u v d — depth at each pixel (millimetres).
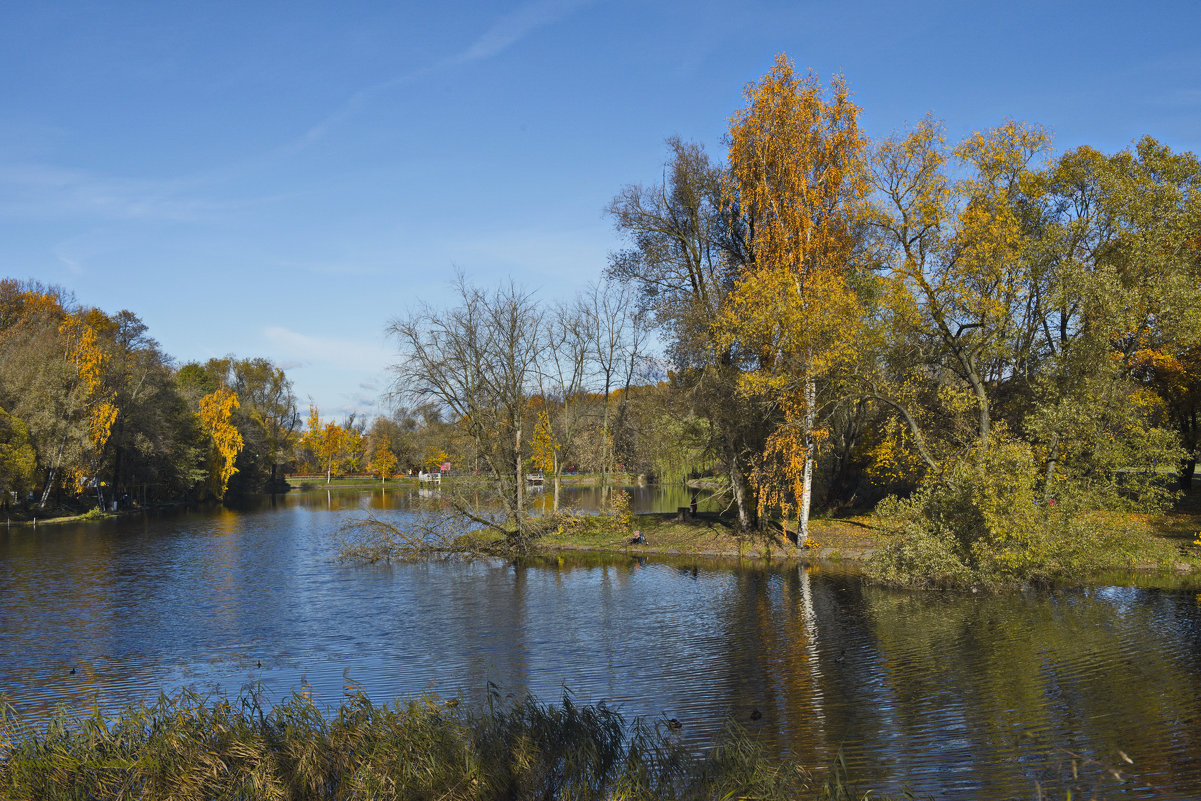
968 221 25500
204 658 17875
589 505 56438
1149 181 27969
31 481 52469
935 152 26547
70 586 27844
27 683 16047
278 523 53281
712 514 41344
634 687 15023
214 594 26078
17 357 56531
